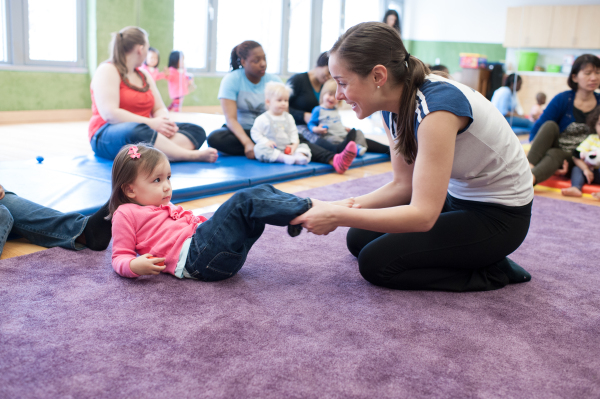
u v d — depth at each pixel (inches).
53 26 235.1
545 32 309.0
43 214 69.9
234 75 139.6
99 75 124.0
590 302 59.6
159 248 59.9
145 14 265.7
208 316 50.7
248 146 136.0
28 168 109.9
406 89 50.9
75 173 107.2
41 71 228.4
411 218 50.1
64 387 37.9
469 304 57.3
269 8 343.3
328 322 50.9
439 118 48.6
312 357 44.1
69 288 55.6
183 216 63.5
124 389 38.1
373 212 51.0
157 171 61.4
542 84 290.7
